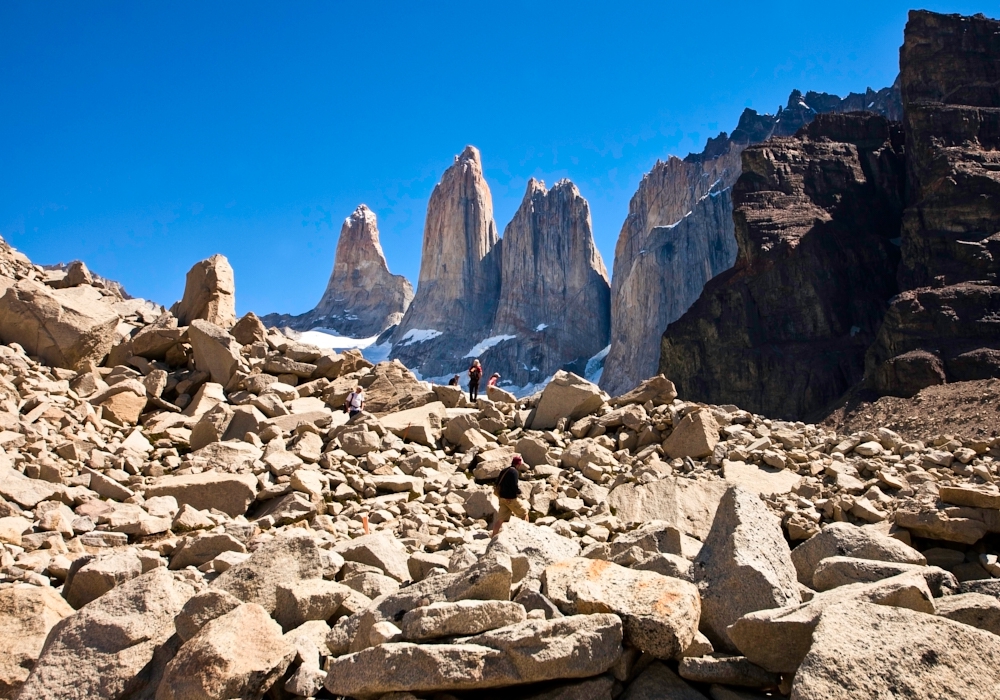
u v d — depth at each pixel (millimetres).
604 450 20281
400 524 15086
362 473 18375
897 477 17750
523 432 22906
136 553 11016
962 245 87125
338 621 8234
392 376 26031
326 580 9305
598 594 7270
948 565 13195
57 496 14391
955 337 78500
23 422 17891
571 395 23484
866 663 5746
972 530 13250
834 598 6863
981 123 97938
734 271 106125
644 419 21969
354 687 6684
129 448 18734
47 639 7523
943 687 5660
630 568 8414
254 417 20906
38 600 8422
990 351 74312
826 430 23016
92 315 25172
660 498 16500
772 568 7770
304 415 22375
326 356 27016
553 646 6539
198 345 25562
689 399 99750
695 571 8008
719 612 7488
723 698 6574
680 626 6871
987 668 5816
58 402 20219
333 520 15672
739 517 8133
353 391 24469
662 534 9961
